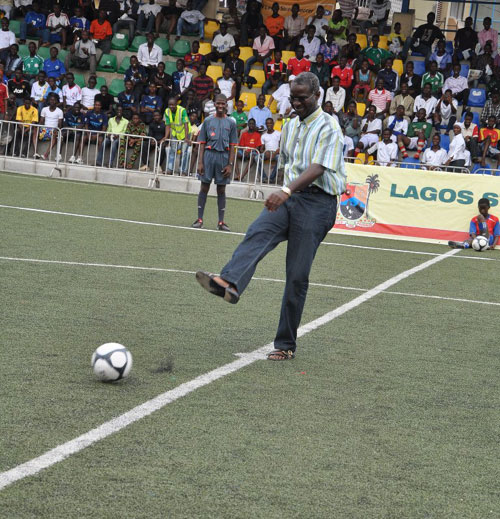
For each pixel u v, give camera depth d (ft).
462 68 85.35
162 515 10.84
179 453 13.07
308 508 11.42
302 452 13.56
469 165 71.92
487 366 20.68
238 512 11.10
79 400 15.28
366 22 93.15
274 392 16.88
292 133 19.49
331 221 19.65
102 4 91.35
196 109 78.64
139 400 15.57
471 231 49.62
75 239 36.76
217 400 15.98
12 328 20.38
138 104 78.79
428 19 86.33
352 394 17.22
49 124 75.05
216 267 32.89
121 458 12.66
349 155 72.90
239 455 13.19
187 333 21.63
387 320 25.62
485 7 99.66
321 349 21.17
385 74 80.69
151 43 84.28
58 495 11.20
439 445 14.47
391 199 51.67
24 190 56.49
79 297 24.84
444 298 30.42
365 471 12.96
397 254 43.24
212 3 95.25
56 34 87.40
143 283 28.09
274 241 19.08
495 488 12.69
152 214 50.44
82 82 83.87
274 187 69.77
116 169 71.31
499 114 76.02
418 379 18.89
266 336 22.09
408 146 74.95
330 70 83.51
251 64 84.79
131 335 20.84
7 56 82.74
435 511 11.67
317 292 29.40
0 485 11.35
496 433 15.37
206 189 45.62
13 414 14.21
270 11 92.02
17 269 28.27
